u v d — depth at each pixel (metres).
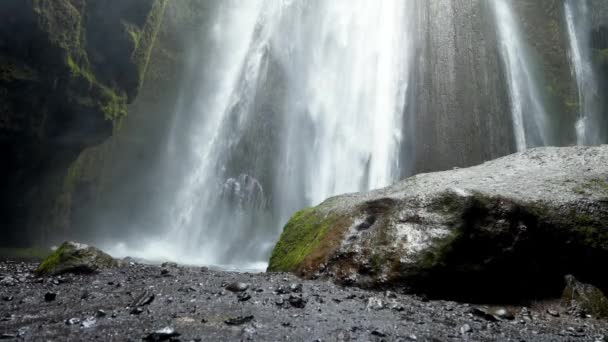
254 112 28.67
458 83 25.30
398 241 6.73
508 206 6.41
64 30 15.88
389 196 7.61
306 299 5.59
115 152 23.94
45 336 3.89
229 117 29.14
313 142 27.30
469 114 24.52
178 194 26.67
